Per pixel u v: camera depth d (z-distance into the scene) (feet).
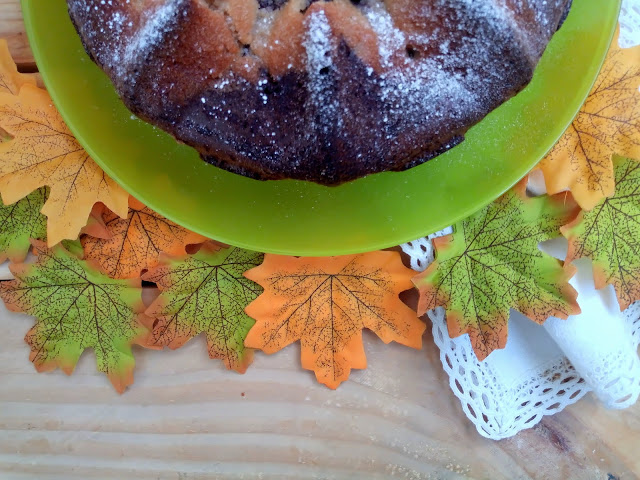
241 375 1.01
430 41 0.79
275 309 0.98
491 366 0.99
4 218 0.96
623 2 0.98
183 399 1.00
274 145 0.81
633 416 1.00
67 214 0.93
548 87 0.91
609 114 0.94
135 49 0.78
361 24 0.77
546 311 0.94
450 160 0.94
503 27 0.77
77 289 0.97
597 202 0.93
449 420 1.01
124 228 0.98
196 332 0.99
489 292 0.96
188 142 0.84
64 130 0.94
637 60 0.94
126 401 1.00
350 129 0.79
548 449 1.00
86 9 0.80
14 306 0.97
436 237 0.97
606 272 0.95
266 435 1.01
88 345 0.98
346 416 1.01
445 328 0.98
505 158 0.92
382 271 0.97
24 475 1.00
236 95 0.79
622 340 0.96
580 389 0.99
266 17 0.79
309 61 0.76
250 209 0.93
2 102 0.92
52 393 1.00
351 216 0.93
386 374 1.01
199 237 0.99
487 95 0.83
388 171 0.92
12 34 0.97
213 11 0.77
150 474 1.01
